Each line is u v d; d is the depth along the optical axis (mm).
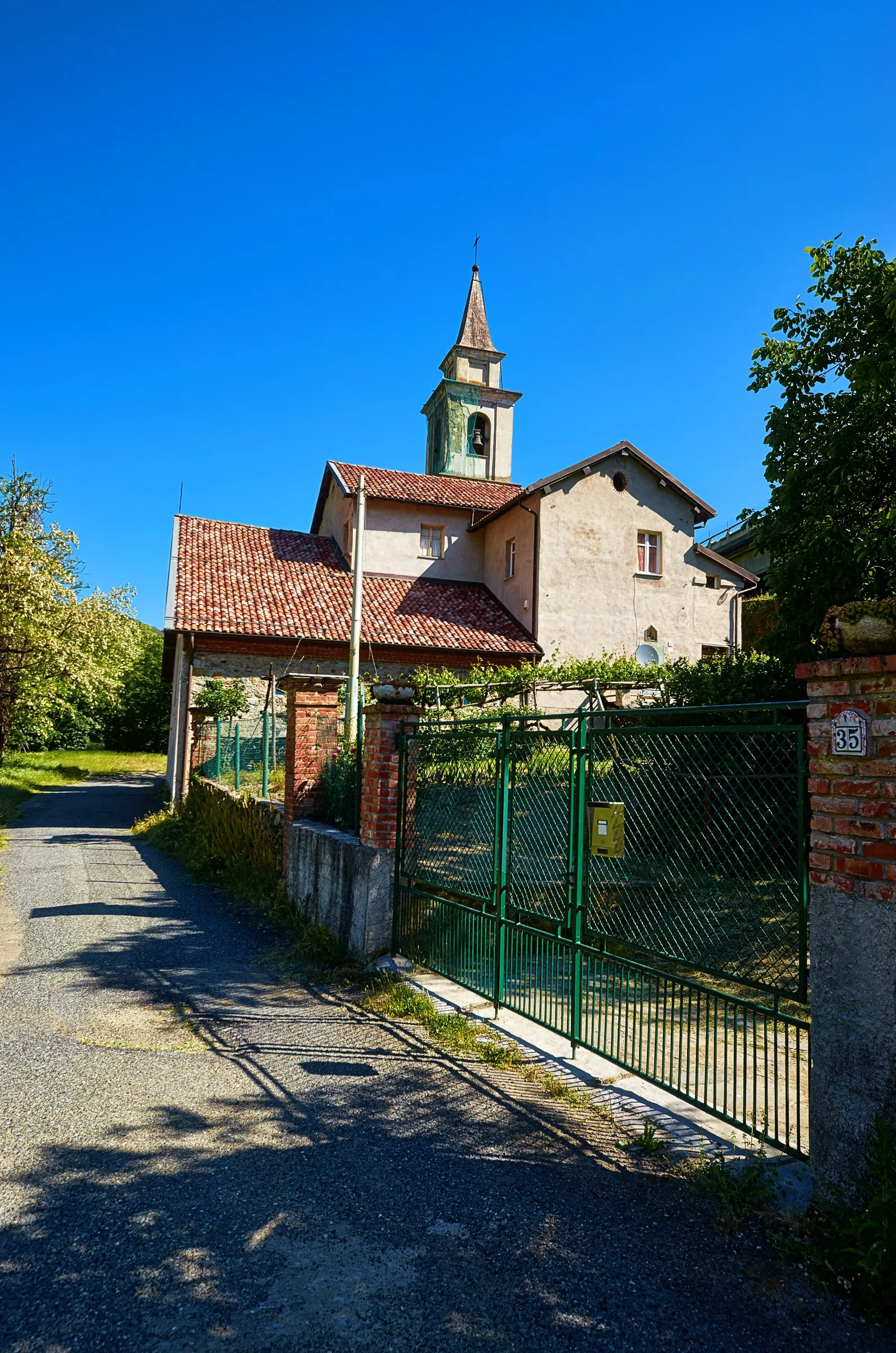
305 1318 2574
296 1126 3965
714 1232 3057
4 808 18125
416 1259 2889
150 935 7934
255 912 8969
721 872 3850
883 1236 2623
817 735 3131
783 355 10391
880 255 9781
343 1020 5562
